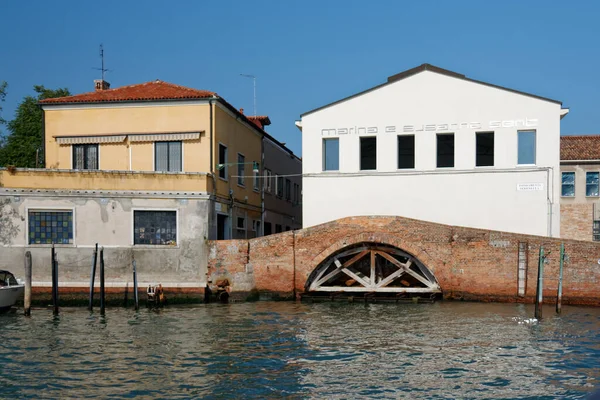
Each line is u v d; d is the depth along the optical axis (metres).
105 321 19.47
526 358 14.49
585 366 13.77
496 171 24.53
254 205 31.39
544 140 24.17
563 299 21.98
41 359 14.46
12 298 20.95
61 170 22.81
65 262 22.70
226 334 17.39
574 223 35.50
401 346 15.80
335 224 23.64
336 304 23.22
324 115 26.12
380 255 24.17
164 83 27.58
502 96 24.62
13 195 22.61
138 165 25.39
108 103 25.47
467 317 19.97
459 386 12.36
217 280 23.64
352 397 11.70
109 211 22.98
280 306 22.73
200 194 23.52
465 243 22.84
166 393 11.95
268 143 34.62
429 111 25.27
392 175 25.45
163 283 23.12
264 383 12.58
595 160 35.00
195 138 24.94
